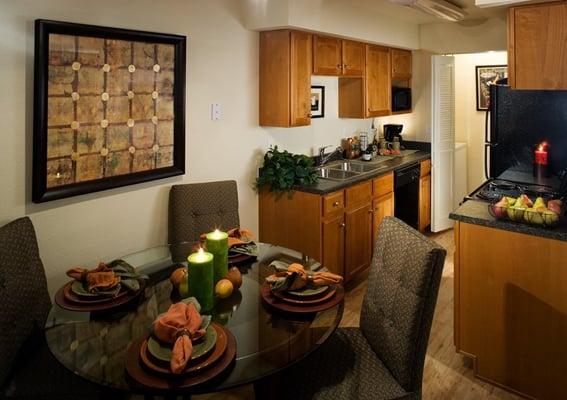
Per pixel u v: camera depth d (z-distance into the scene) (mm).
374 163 4410
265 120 3432
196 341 1357
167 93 2729
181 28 2805
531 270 2195
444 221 5016
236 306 1696
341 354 1809
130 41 2490
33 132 2143
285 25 3086
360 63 4094
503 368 2354
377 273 1888
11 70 2055
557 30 2219
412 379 1610
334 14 3469
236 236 2277
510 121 3066
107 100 2416
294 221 3416
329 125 4391
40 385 1622
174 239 2756
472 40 4547
